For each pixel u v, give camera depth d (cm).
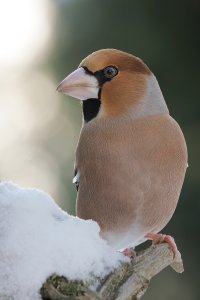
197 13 243
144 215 205
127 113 206
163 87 243
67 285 196
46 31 264
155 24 243
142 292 198
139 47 243
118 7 246
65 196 260
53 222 197
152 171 205
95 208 206
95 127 206
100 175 205
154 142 205
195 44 243
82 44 253
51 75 267
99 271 197
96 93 206
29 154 274
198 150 241
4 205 197
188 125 242
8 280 196
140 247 236
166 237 204
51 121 273
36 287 196
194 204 239
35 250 196
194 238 239
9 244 196
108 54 206
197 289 240
